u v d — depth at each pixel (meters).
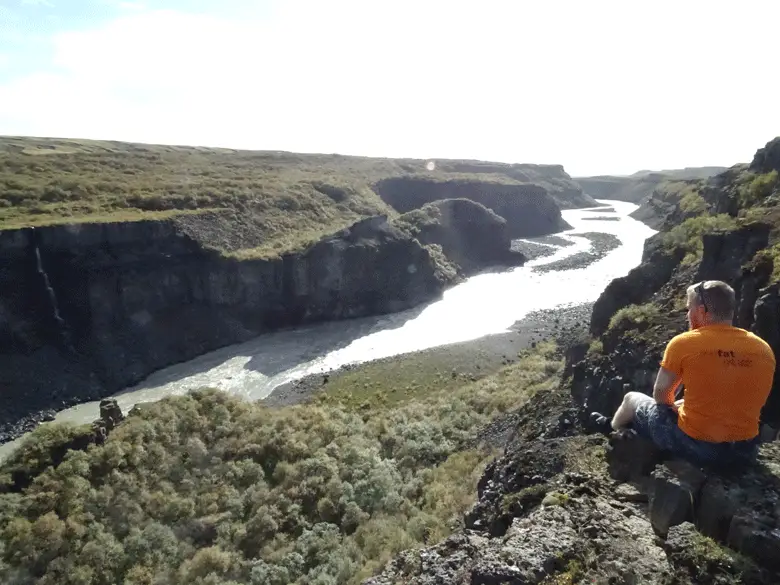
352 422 28.52
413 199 101.25
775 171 24.00
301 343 48.25
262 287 51.31
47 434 22.73
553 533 6.89
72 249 42.28
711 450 6.45
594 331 22.30
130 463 22.20
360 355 44.78
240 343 48.56
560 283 65.44
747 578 5.38
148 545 18.14
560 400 18.08
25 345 38.56
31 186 53.94
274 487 21.91
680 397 10.03
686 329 14.27
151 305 45.25
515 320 51.81
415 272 59.81
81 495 19.94
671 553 5.94
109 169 69.56
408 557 8.67
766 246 14.88
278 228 61.16
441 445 24.50
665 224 51.78
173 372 42.41
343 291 55.09
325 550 17.56
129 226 45.06
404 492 20.81
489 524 10.42
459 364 41.22
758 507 5.92
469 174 118.00
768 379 6.26
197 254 48.66
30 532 17.78
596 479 8.10
